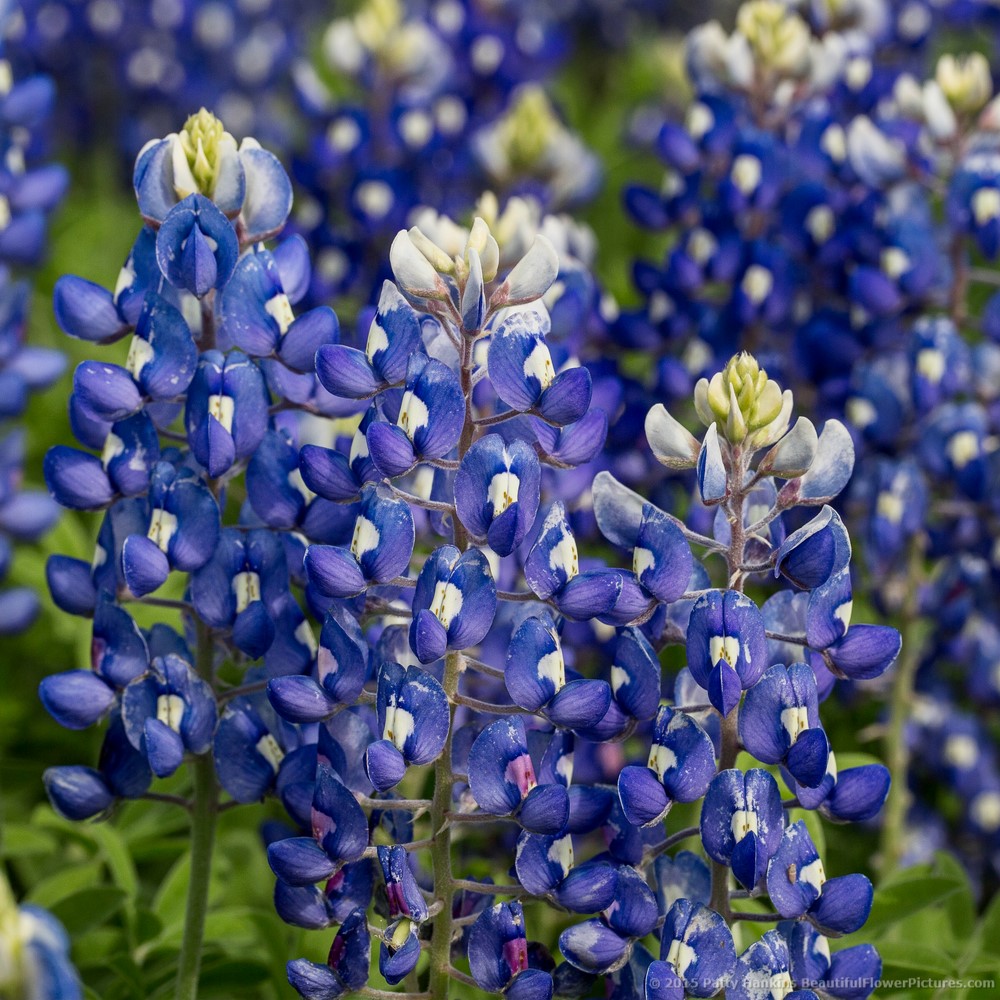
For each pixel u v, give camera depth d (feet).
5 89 2.51
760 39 2.51
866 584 2.39
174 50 4.45
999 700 2.44
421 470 2.10
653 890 2.04
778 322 2.44
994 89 3.63
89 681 2.03
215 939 2.19
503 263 2.28
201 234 2.01
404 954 1.97
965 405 2.34
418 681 1.97
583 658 2.22
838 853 2.40
